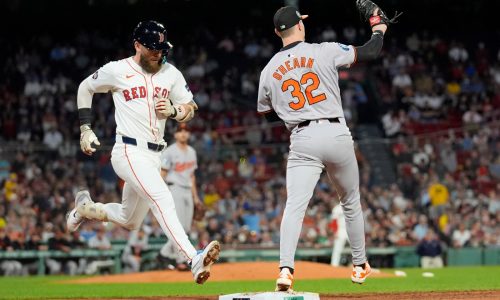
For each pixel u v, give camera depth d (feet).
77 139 194.70
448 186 172.55
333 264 130.62
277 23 52.95
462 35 239.30
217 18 239.09
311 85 51.39
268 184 172.04
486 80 227.81
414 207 169.78
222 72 224.12
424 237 152.87
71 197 157.99
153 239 140.97
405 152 182.29
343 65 52.03
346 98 210.18
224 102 210.18
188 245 52.60
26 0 224.74
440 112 211.41
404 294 59.88
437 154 181.98
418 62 226.17
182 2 233.96
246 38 233.35
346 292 69.26
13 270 139.44
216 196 163.02
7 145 164.86
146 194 53.67
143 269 140.36
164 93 54.54
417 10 239.30
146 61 53.88
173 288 81.35
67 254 139.44
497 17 239.50
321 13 241.96
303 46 52.19
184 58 223.92
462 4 238.89
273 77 52.34
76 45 225.76
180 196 95.04
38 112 199.21
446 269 136.46
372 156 185.37
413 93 216.54
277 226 154.81
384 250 151.12
